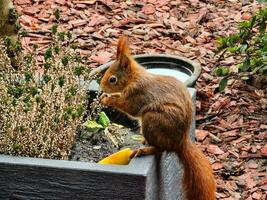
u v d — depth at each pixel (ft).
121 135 26.50
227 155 32.37
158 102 22.67
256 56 36.91
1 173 21.90
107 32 42.14
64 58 24.82
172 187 25.02
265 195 29.78
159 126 22.48
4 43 27.40
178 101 22.68
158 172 22.95
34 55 26.27
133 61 23.47
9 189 22.03
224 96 36.52
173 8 45.39
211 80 37.96
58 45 26.14
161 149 22.76
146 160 22.18
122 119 27.45
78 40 40.96
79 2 45.09
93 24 42.86
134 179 21.25
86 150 25.45
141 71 23.29
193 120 27.73
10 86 24.57
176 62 33.78
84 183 21.57
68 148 24.75
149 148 22.71
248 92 36.78
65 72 25.57
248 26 34.94
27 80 24.38
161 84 22.97
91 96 27.20
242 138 33.47
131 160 22.24
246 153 32.45
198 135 33.68
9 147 23.43
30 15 43.29
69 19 43.19
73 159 24.88
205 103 36.09
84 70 26.55
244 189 30.25
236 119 34.81
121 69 23.44
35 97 23.66
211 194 23.43
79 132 26.48
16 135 23.49
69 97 24.91
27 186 21.94
